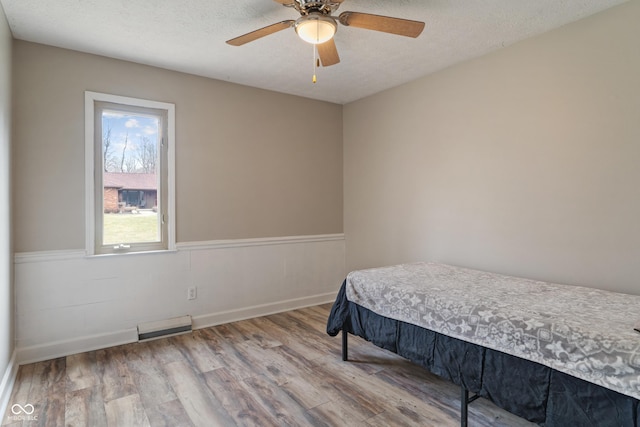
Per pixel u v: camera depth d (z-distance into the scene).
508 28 2.60
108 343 3.03
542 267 2.71
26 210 2.71
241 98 3.75
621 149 2.31
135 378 2.47
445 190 3.39
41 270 2.77
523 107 2.80
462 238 3.26
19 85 2.70
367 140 4.22
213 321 3.58
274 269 4.00
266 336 3.28
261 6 2.29
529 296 2.08
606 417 1.38
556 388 1.54
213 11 2.35
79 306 2.92
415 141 3.66
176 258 3.37
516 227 2.87
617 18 2.30
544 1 2.26
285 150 4.07
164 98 3.31
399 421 1.99
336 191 4.52
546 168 2.68
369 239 4.24
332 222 4.48
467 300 1.99
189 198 3.45
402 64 3.26
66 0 2.21
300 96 4.18
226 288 3.67
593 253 2.45
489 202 3.04
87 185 2.96
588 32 2.44
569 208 2.56
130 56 3.04
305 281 4.25
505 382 1.71
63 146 2.86
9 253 2.46
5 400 2.12
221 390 2.32
